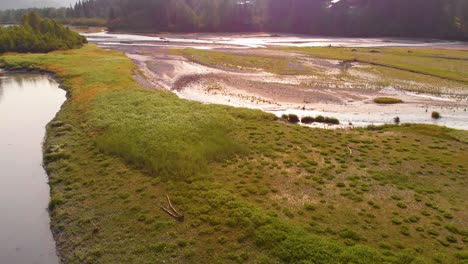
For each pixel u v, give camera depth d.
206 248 16.22
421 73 59.00
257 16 165.88
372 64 67.19
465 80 53.75
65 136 31.03
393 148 28.88
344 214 18.80
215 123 32.44
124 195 20.89
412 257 15.10
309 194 20.98
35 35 84.38
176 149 25.91
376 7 139.62
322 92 48.69
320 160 26.11
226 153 26.53
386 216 18.67
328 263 14.70
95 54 77.69
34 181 23.98
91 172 24.09
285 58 74.38
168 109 35.97
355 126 36.28
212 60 70.75
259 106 42.59
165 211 19.16
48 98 47.12
